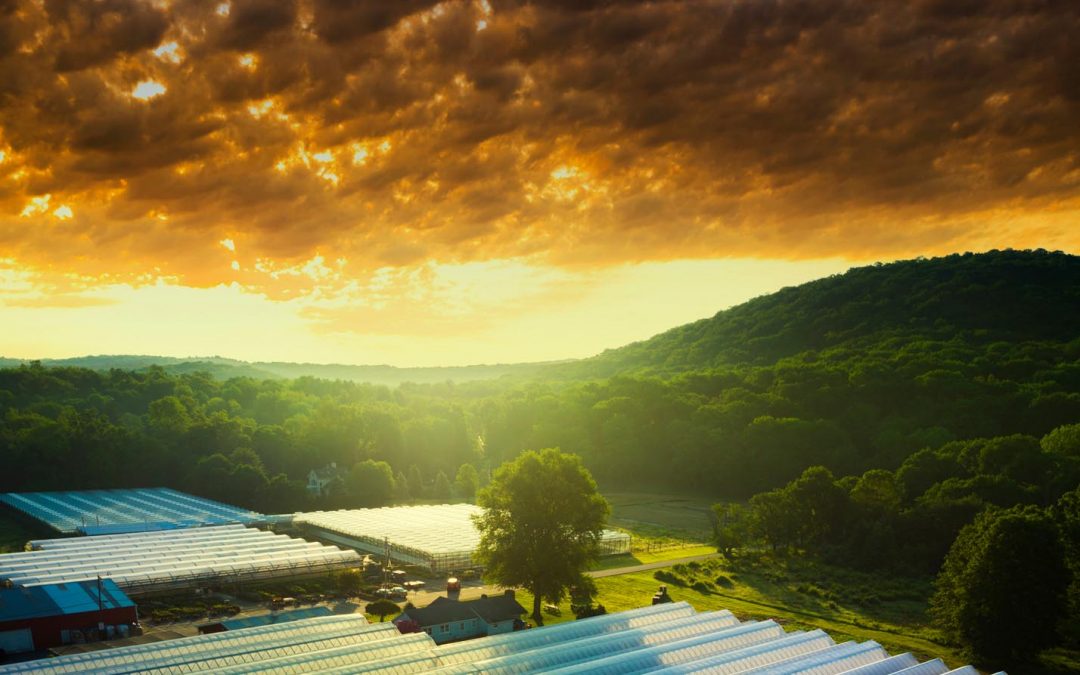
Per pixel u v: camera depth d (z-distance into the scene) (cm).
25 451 19700
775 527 13488
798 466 18925
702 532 15612
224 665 7162
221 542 13375
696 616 8844
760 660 7506
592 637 8025
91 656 7219
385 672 6944
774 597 10875
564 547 9600
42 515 16262
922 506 12912
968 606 8538
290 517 15962
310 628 8431
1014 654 8494
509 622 9412
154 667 6900
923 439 18012
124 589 10525
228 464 19350
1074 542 9594
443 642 8944
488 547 9850
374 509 17225
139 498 18462
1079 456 14550
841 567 12425
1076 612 8906
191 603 10494
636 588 11362
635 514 17650
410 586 11175
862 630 9406
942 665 7262
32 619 8688
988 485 12875
